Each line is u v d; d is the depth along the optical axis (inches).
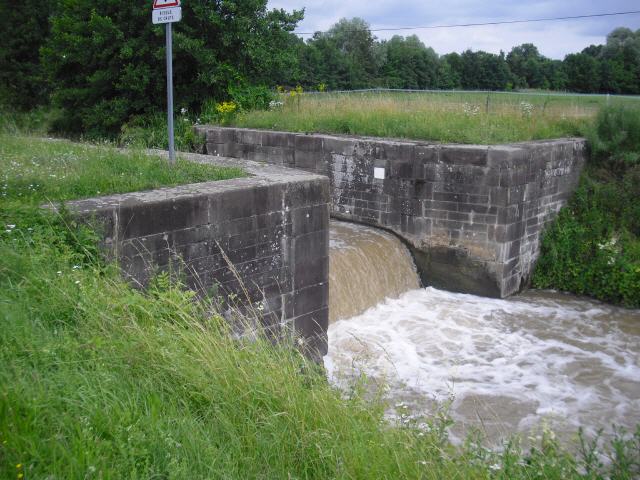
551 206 525.0
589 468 179.8
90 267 219.3
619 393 348.2
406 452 160.2
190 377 171.8
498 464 172.2
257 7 685.9
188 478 135.6
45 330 174.7
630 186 533.6
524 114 605.6
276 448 154.8
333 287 399.9
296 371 199.8
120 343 176.9
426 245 498.0
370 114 592.4
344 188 534.9
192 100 695.7
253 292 290.7
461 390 340.8
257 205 285.1
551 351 399.9
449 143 503.8
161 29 633.6
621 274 482.3
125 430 142.4
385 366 353.7
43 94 866.8
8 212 227.3
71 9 704.4
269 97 705.6
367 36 2050.9
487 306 468.1
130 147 425.7
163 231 251.1
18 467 124.6
